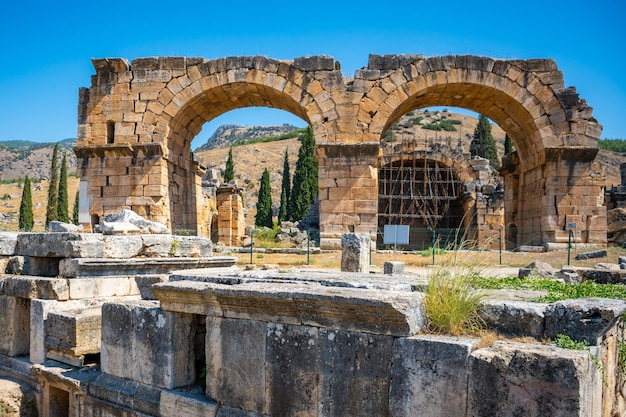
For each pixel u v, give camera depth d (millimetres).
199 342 7246
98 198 27703
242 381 6191
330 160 27234
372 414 5367
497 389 4719
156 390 6887
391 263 13422
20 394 8805
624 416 6906
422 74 27203
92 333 8594
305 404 5746
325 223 27250
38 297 9422
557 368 4480
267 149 143125
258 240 44562
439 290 5863
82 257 9492
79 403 7785
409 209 48500
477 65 27109
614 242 32812
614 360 6363
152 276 8438
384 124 27375
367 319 5406
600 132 26641
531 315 5699
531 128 27734
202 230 35875
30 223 69938
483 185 44094
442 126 135625
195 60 27781
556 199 26719
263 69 27516
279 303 5848
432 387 5039
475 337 5391
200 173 33781
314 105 27375
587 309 5438
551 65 26938
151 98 27812
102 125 28016
